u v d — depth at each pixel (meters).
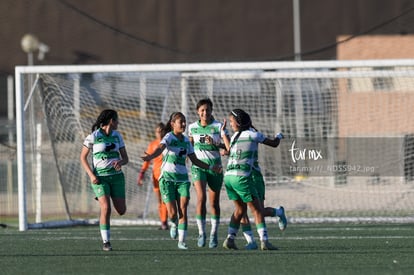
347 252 46.06
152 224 69.50
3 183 90.44
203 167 48.62
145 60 170.88
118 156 47.94
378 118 78.12
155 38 170.50
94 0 172.00
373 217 70.44
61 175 72.94
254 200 46.72
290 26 166.25
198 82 75.69
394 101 78.12
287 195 77.06
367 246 49.47
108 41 171.75
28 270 39.50
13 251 48.38
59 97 73.38
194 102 75.69
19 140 64.94
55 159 72.94
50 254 46.53
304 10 163.00
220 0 168.38
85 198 77.38
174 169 48.72
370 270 38.19
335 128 77.38
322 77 72.50
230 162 46.59
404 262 41.25
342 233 59.00
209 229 63.88
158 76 75.94
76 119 74.56
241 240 54.53
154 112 77.81
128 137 77.69
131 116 77.62
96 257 44.69
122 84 77.19
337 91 77.56
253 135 45.97
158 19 170.50
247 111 76.31
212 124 49.75
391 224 67.25
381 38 138.00
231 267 39.72
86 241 54.56
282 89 76.56
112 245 51.62
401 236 56.09
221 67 66.69
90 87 75.69
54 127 73.31
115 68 67.31
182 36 169.38
